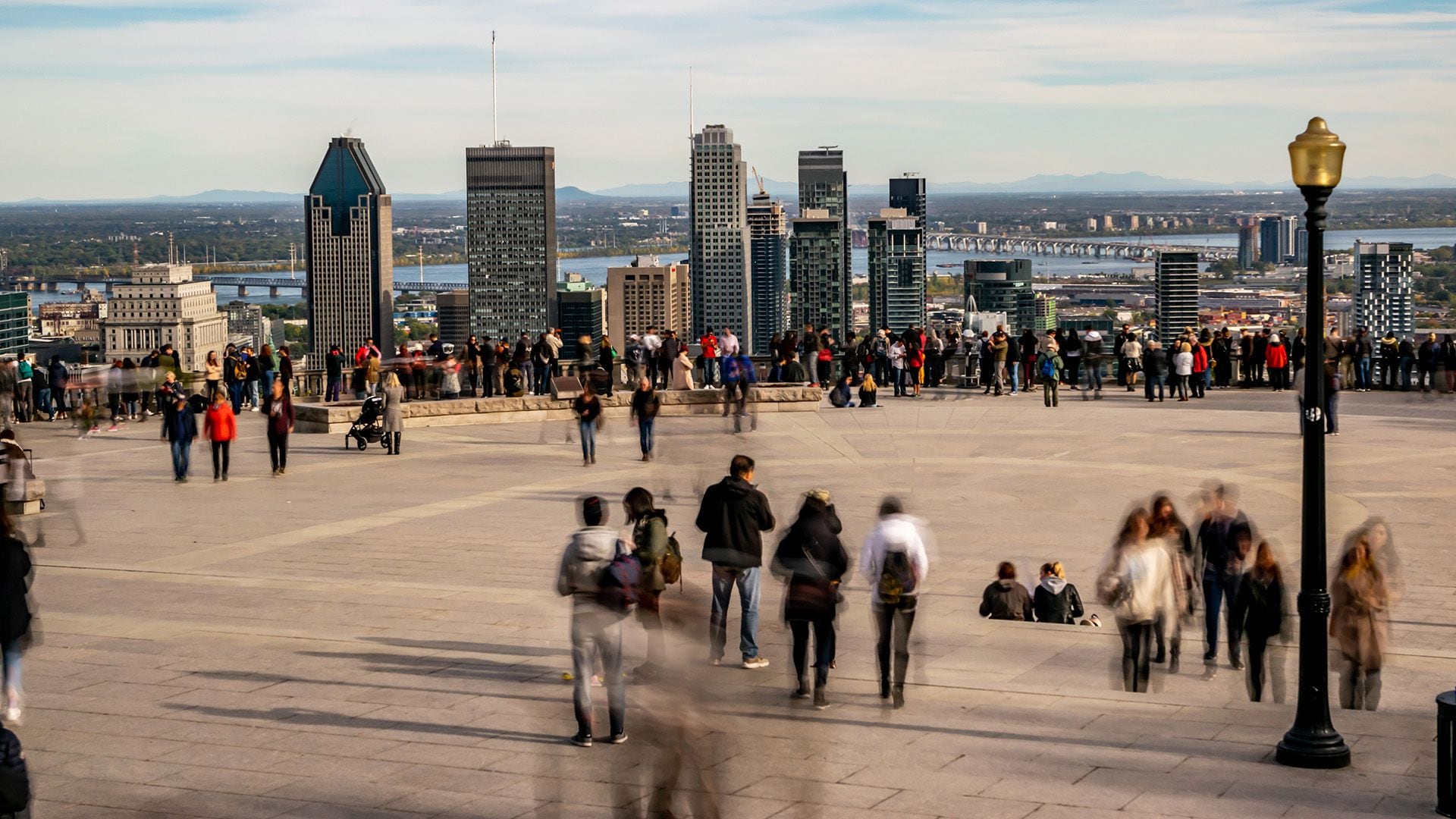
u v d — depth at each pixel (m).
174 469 32.97
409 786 12.38
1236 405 44.34
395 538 25.09
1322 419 12.94
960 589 21.16
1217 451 35.22
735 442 37.84
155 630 18.27
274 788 12.38
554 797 11.84
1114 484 30.95
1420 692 15.98
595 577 12.63
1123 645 15.89
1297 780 12.41
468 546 24.28
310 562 23.00
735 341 39.31
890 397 47.72
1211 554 16.70
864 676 15.73
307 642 17.59
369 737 13.74
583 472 33.00
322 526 26.36
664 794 10.75
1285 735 13.26
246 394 45.66
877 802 11.78
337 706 14.79
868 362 49.50
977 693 15.11
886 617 14.66
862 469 33.16
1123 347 49.56
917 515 27.50
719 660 15.91
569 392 43.19
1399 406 44.00
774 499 29.28
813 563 14.52
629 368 48.91
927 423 40.97
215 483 31.67
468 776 12.59
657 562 13.46
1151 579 15.23
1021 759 12.93
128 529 26.19
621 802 11.20
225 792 12.28
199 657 16.89
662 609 10.90
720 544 15.73
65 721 14.34
